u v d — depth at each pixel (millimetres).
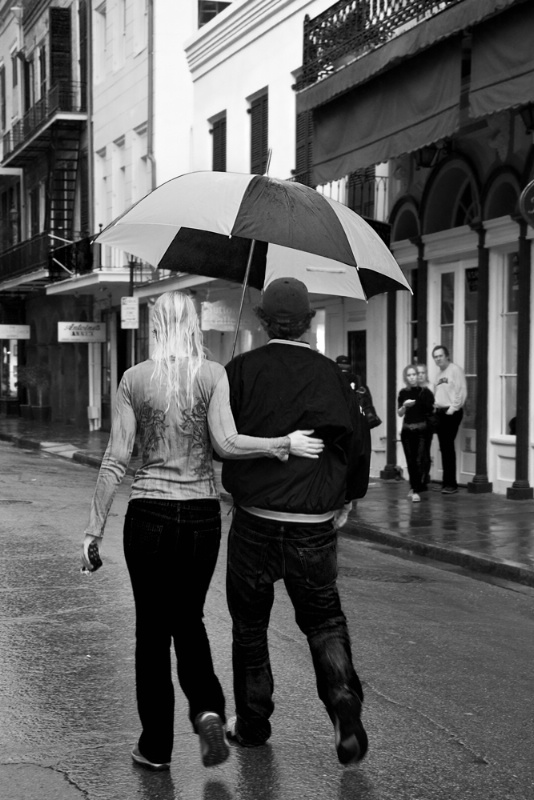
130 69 28875
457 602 8102
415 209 15602
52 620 7062
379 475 16656
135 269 26562
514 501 13336
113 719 5078
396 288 5602
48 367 36750
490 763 4562
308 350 4402
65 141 33469
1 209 43250
